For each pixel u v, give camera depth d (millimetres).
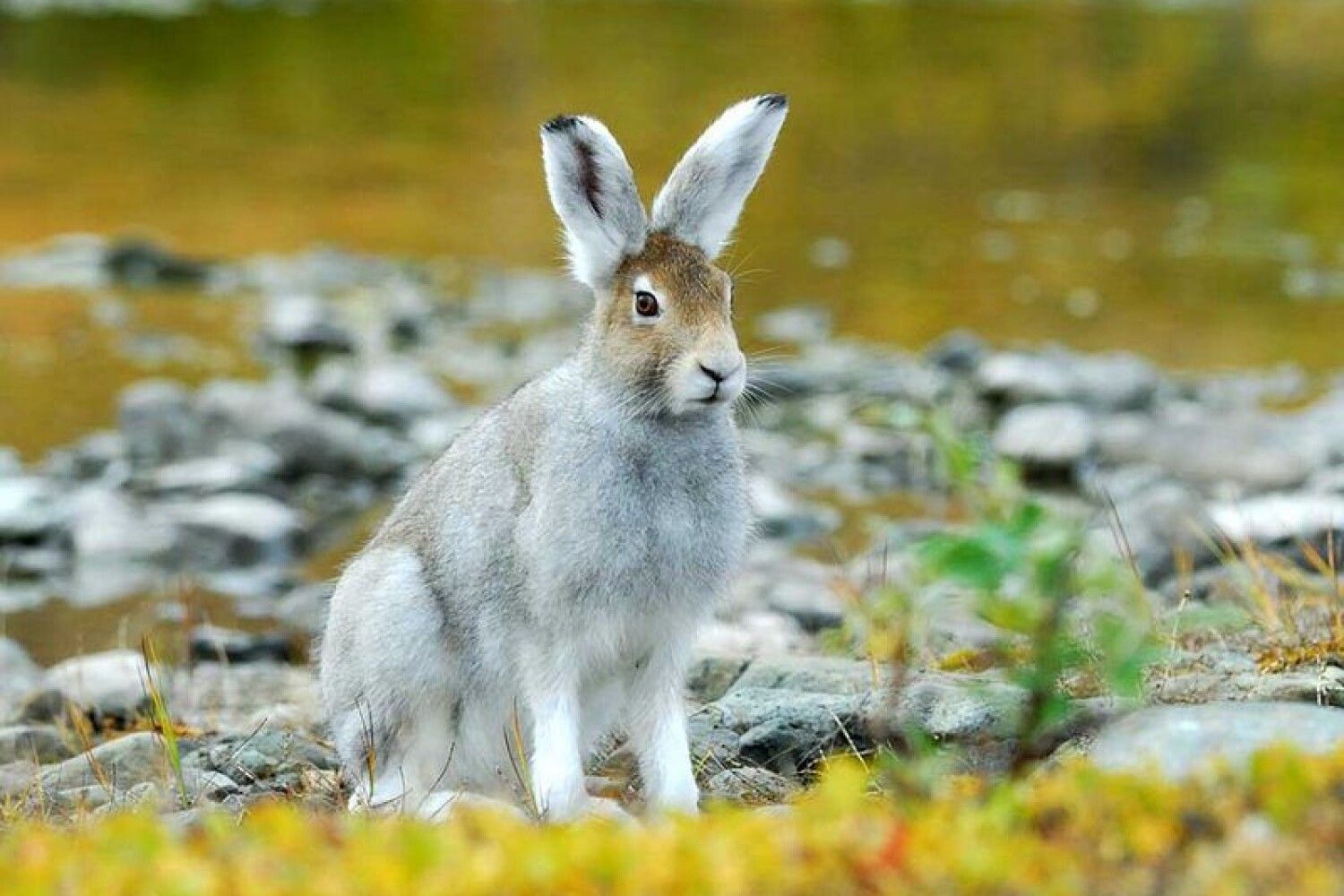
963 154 30219
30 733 10828
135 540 15398
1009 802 6363
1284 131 31828
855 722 9383
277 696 11719
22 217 25344
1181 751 6965
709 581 8539
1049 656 7203
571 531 8281
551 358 21000
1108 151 30562
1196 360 21094
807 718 9438
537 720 8453
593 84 33594
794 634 12812
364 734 8953
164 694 11289
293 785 9383
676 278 8633
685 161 9219
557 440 8422
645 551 8344
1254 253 25469
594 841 6219
